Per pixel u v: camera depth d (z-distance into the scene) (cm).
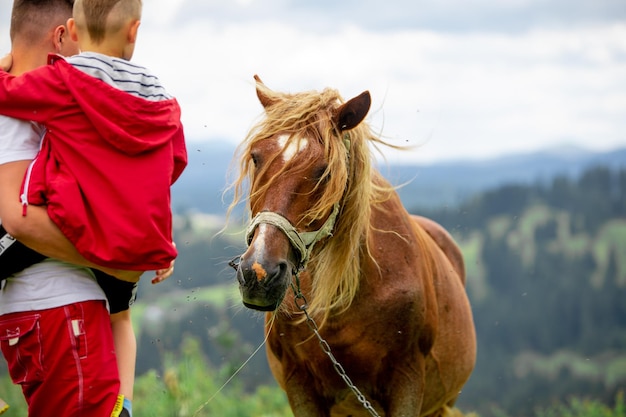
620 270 5406
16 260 412
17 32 450
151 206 404
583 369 3988
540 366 4044
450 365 732
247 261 479
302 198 504
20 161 409
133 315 1981
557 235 6003
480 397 3378
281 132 519
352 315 592
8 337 412
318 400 633
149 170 406
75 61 406
